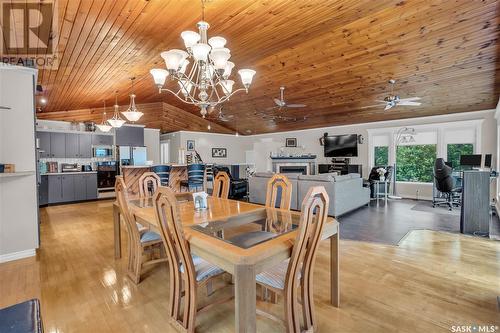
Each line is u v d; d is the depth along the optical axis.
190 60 3.71
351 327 1.78
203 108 3.04
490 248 3.20
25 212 3.07
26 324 1.09
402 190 7.26
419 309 1.97
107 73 4.12
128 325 1.81
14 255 2.99
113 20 2.60
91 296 2.19
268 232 1.86
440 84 4.75
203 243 1.52
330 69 4.58
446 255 2.99
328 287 2.31
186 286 1.69
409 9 2.93
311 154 9.06
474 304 2.02
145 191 3.32
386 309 1.98
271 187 2.71
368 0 2.77
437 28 3.22
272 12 2.88
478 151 6.03
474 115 6.07
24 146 3.07
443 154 6.57
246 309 1.30
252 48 3.82
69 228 4.30
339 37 3.58
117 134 7.67
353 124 8.09
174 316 1.80
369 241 3.51
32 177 3.12
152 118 8.25
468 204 3.79
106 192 7.33
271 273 1.70
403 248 3.24
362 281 2.40
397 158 7.41
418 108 6.20
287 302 1.54
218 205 2.69
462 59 3.87
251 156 10.75
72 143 6.89
